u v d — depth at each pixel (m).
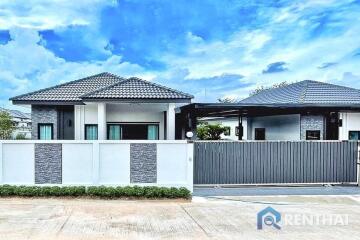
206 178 14.54
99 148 13.55
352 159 15.08
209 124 33.72
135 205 11.98
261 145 14.71
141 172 13.67
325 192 13.98
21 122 51.06
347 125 19.38
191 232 9.20
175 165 13.76
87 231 9.17
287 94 22.05
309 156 14.90
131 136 19.25
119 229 9.38
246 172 14.67
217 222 10.08
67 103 18.31
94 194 12.80
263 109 17.88
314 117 18.62
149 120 19.34
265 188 14.52
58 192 12.77
